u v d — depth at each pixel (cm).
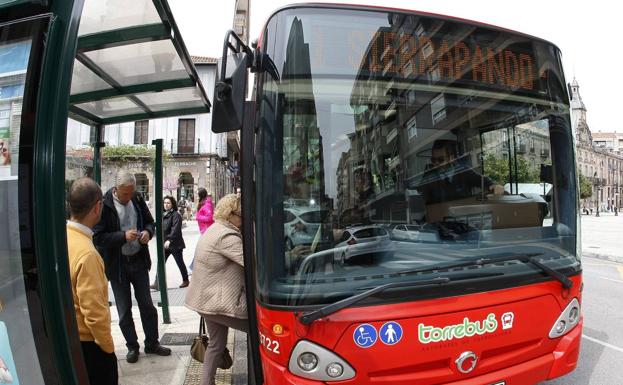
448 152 258
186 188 3256
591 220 4247
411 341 215
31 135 167
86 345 249
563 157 292
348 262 224
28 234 166
